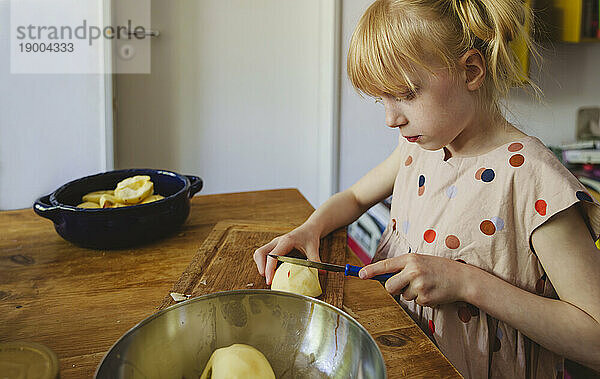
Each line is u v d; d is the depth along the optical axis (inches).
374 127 96.7
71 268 32.8
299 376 21.5
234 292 22.2
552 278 28.6
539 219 28.8
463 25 27.8
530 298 27.5
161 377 20.3
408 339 24.5
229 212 43.7
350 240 85.0
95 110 79.4
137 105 87.4
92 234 34.5
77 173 80.6
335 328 21.3
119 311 27.4
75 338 24.8
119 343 19.1
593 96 103.4
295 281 28.5
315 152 99.4
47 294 29.3
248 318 22.3
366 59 28.3
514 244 30.3
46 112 77.4
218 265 33.1
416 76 27.3
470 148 32.1
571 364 47.0
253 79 92.9
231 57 91.0
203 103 91.2
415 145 37.3
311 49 94.6
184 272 32.0
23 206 79.3
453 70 27.7
